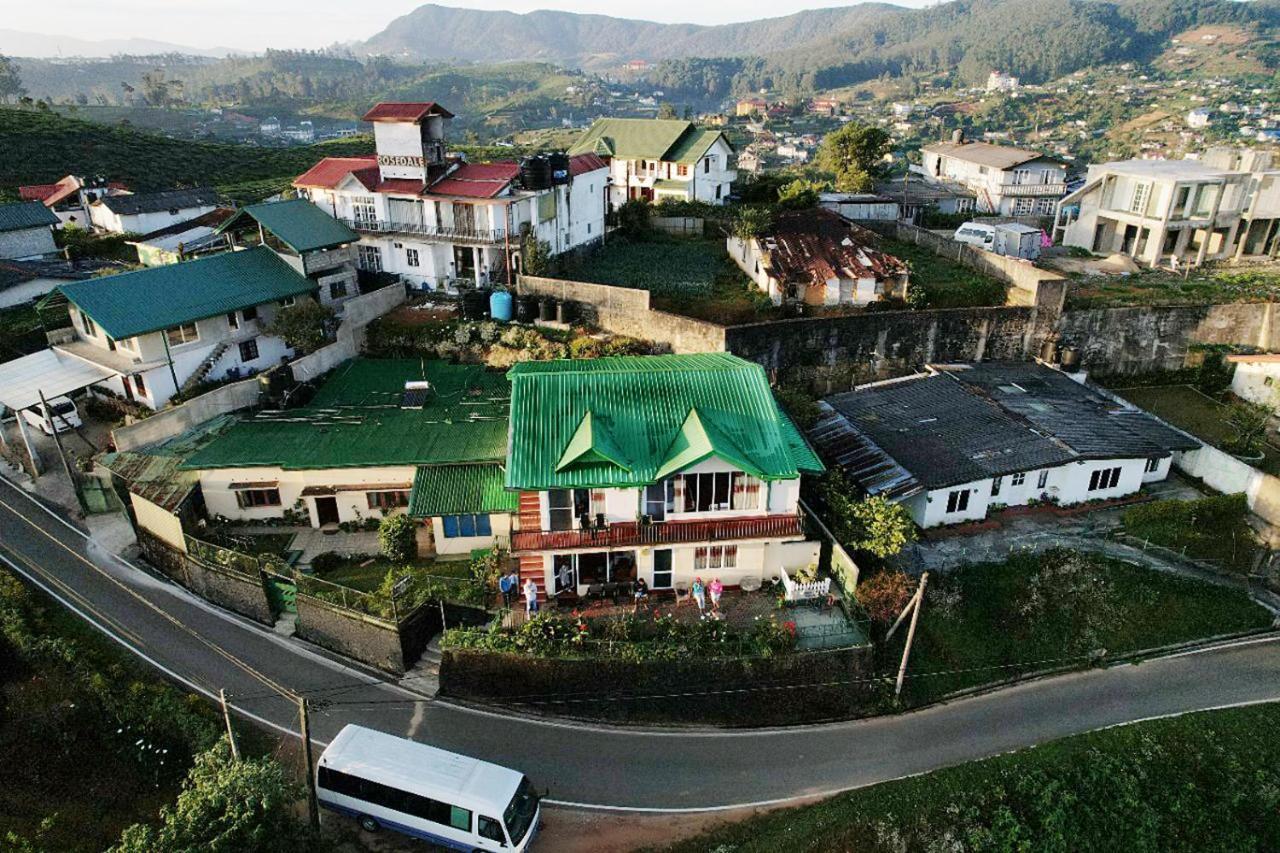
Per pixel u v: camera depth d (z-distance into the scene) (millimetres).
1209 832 26188
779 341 42031
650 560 30375
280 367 39906
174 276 41250
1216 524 35688
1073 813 25578
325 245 45719
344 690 28188
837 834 23906
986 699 30078
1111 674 31469
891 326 44062
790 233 51781
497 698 28109
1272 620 33906
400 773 22922
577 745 26875
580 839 23703
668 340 42688
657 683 27672
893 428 38594
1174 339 47094
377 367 42531
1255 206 56875
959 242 55031
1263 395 44250
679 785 25625
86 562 33250
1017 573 33000
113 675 27188
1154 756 27469
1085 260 58812
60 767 24641
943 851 24109
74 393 41812
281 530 34469
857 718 28922
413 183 49062
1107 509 36969
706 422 30219
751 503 30031
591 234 57625
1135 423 39250
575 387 31641
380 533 32219
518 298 45844
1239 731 28625
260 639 30328
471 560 31969
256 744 25516
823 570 31812
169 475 33531
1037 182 76562
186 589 32594
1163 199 55438
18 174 87938
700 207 62562
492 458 33531
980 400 40469
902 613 28297
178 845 18562
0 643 28250
